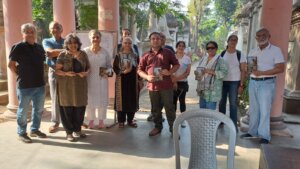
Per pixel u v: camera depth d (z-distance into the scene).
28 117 5.66
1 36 7.92
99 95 5.18
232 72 5.09
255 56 4.64
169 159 4.18
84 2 10.74
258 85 4.68
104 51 5.14
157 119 5.12
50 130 5.09
